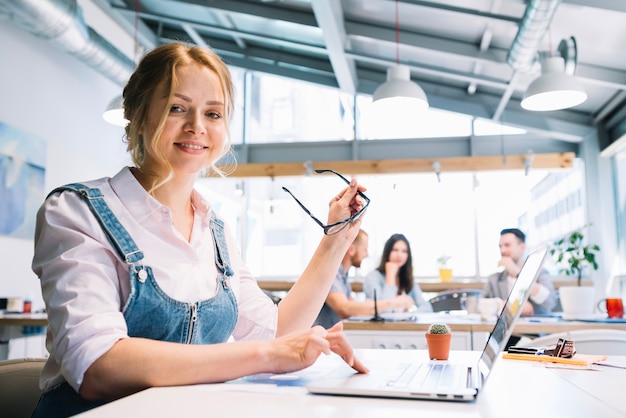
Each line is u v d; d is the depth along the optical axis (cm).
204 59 101
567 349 112
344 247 122
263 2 485
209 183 664
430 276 638
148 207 95
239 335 114
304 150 696
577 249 545
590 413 60
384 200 648
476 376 81
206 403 64
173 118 98
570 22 404
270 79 717
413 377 80
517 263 410
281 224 691
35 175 461
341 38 476
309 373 91
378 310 304
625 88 466
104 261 87
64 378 84
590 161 593
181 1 491
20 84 452
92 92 560
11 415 96
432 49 488
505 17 414
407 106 400
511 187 634
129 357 75
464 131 665
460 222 640
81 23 410
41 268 86
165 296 91
